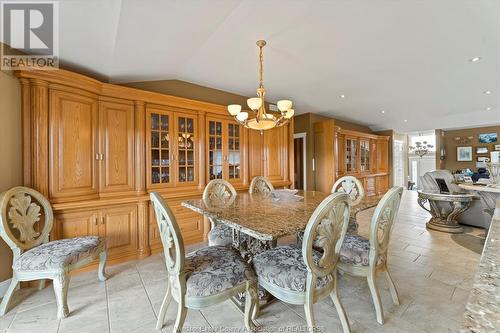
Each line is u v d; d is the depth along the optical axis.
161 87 3.14
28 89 2.10
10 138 2.00
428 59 2.75
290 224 1.46
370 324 1.61
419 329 1.55
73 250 1.87
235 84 3.50
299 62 2.78
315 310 1.77
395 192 1.63
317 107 5.05
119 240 2.58
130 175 2.71
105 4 1.50
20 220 1.91
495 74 3.22
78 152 2.34
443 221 3.69
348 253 1.71
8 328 1.59
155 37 1.99
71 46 2.01
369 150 7.05
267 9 1.79
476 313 0.44
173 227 1.32
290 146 4.29
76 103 2.33
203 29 1.99
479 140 7.62
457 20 1.99
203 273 1.42
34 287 2.10
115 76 2.67
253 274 1.53
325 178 5.35
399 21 1.99
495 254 0.69
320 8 1.80
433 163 9.13
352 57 2.67
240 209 1.89
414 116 6.04
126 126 2.69
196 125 3.25
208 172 3.34
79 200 2.32
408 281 2.16
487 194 2.91
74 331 1.56
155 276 2.30
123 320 1.67
